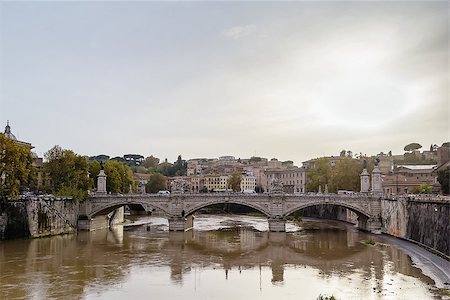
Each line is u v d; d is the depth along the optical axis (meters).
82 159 137.88
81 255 91.94
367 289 64.69
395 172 186.00
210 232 134.50
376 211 127.44
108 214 150.00
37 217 113.00
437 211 86.62
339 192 152.50
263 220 181.38
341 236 122.31
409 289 64.25
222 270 78.62
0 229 104.50
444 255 81.12
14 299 59.88
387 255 91.44
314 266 81.62
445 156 145.12
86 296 61.69
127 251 97.75
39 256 89.69
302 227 147.75
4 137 104.69
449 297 60.00
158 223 165.00
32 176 118.19
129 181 185.88
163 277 73.12
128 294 62.94
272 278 72.38
